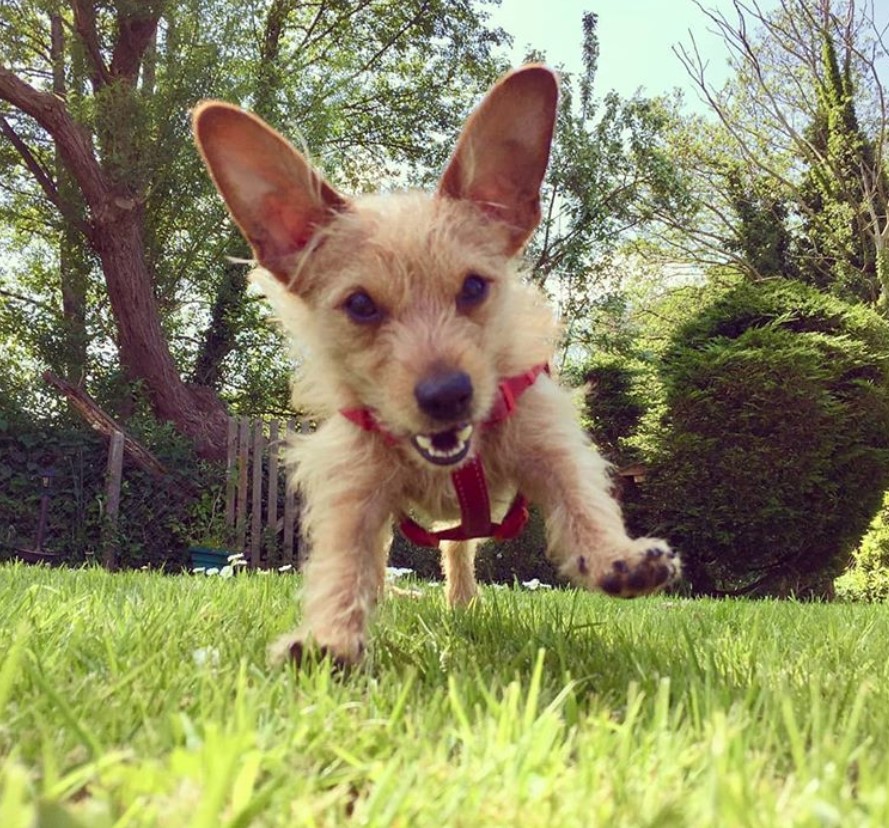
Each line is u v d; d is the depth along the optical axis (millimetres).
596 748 254
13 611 486
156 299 2352
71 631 425
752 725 282
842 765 238
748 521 1689
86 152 2066
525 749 240
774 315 1897
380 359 419
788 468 1669
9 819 158
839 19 3701
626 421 2264
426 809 207
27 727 268
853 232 3623
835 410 1673
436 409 393
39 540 1669
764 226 3896
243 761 223
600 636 496
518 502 480
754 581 1825
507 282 459
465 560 670
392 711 303
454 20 3100
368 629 448
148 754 242
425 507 463
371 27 3068
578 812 206
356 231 445
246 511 1785
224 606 570
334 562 418
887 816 190
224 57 2287
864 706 330
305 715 277
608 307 3219
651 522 1813
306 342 471
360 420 433
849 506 1708
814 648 496
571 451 446
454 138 3178
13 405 1766
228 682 313
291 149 455
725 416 1719
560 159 3082
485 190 474
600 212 3139
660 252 4348
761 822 195
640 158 3242
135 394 2082
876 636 584
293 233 468
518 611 603
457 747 271
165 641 416
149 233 2305
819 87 3752
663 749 251
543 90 463
